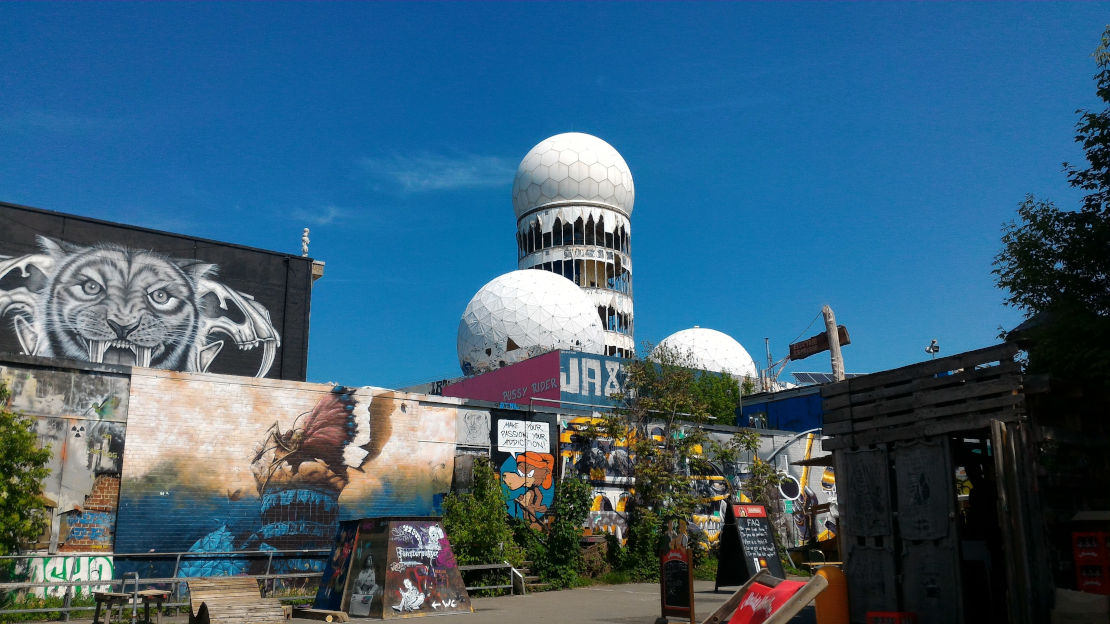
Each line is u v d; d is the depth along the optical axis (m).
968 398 11.89
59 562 18.95
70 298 28.36
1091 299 12.66
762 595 10.45
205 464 21.36
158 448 20.81
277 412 22.72
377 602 16.16
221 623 14.30
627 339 60.59
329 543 22.80
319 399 23.44
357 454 23.75
